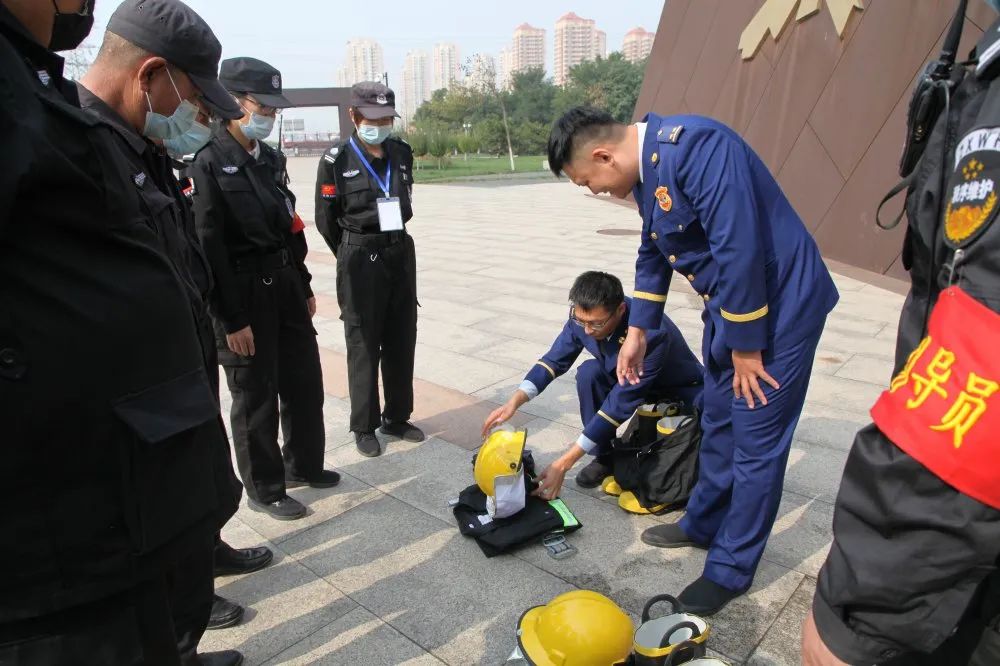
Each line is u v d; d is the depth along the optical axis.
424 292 7.38
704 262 2.31
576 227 12.63
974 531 0.95
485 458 2.81
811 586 2.54
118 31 1.76
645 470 3.00
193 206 2.63
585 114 2.30
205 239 2.62
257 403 2.93
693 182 2.13
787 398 2.28
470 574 2.64
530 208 16.64
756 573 2.62
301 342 3.08
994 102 1.00
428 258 9.55
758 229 2.10
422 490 3.28
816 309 2.27
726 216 2.08
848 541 1.10
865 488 1.07
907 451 1.01
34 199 1.08
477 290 7.43
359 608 2.46
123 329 1.20
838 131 8.39
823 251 8.48
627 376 2.73
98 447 1.19
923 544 1.00
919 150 1.28
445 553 2.78
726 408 2.49
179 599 1.76
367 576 2.64
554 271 8.38
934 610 1.03
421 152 37.47
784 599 2.47
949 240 1.02
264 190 2.84
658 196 2.25
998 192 0.94
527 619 2.06
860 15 8.26
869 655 1.11
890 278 7.40
